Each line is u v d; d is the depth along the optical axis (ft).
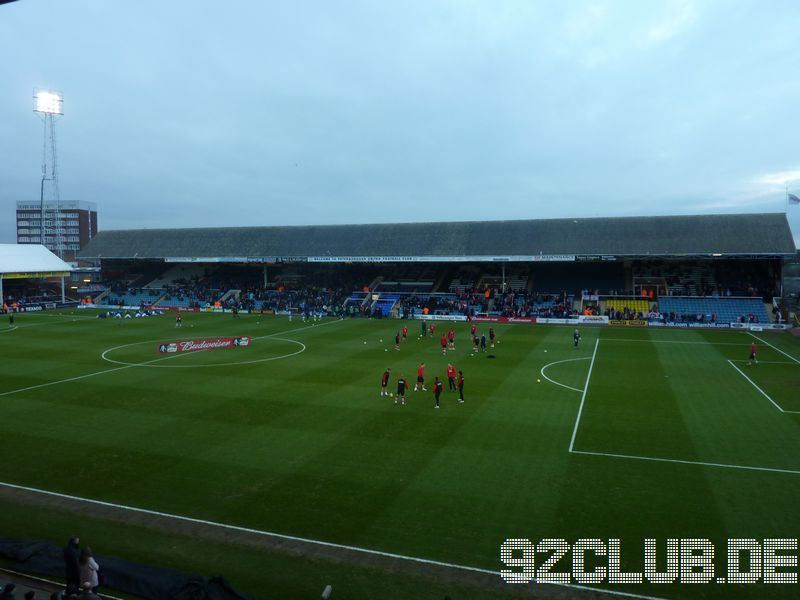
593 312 225.97
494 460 72.84
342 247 280.31
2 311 259.39
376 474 68.64
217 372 127.95
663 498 61.46
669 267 257.75
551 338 181.78
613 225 254.88
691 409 95.91
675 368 131.23
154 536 54.24
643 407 97.19
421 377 110.32
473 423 88.53
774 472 68.33
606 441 79.82
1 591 41.91
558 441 79.92
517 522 56.49
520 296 250.37
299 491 64.03
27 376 124.47
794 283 264.11
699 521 56.34
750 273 242.58
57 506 60.80
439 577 47.24
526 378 120.37
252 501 61.62
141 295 301.84
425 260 254.06
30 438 82.99
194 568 48.60
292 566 48.88
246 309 269.85
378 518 57.47
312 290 285.84
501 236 263.29
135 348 162.20
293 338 182.19
